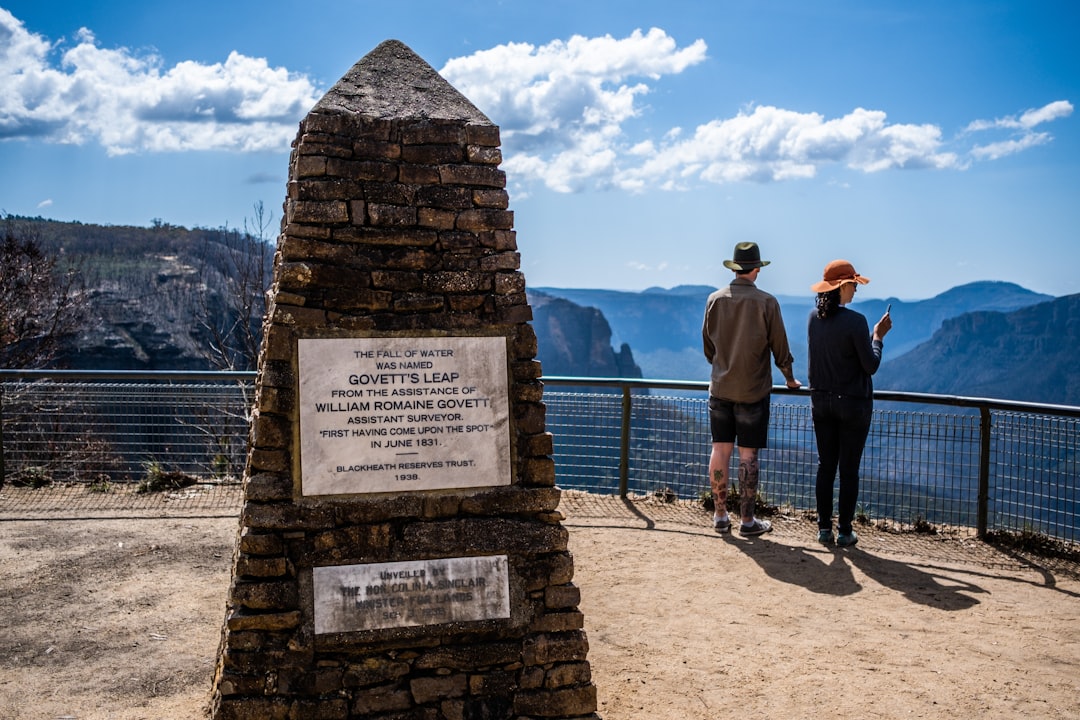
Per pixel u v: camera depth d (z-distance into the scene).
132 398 9.02
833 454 7.11
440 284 3.88
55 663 4.82
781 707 4.36
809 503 8.13
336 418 3.72
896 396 7.68
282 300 3.70
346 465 3.72
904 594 6.01
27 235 23.42
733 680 4.66
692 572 6.45
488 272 3.95
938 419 7.49
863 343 6.73
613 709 4.33
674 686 4.59
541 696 3.85
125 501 8.41
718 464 7.40
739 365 7.08
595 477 8.62
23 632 5.26
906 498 7.70
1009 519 7.20
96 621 5.45
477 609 3.83
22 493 8.64
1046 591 6.10
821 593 6.02
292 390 3.70
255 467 3.66
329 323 3.75
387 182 3.87
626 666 4.84
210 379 8.91
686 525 7.71
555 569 3.92
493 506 3.87
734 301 7.09
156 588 6.05
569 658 3.90
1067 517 6.68
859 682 4.63
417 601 3.77
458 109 4.02
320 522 3.68
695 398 8.39
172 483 8.97
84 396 9.02
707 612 5.65
